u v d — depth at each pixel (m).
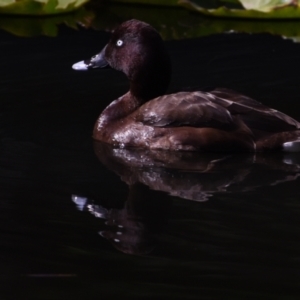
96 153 8.52
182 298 5.40
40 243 6.29
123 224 6.62
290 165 8.03
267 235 6.37
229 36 12.79
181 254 6.07
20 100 10.17
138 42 9.23
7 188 7.41
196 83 10.68
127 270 5.80
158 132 8.63
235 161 8.18
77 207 6.99
